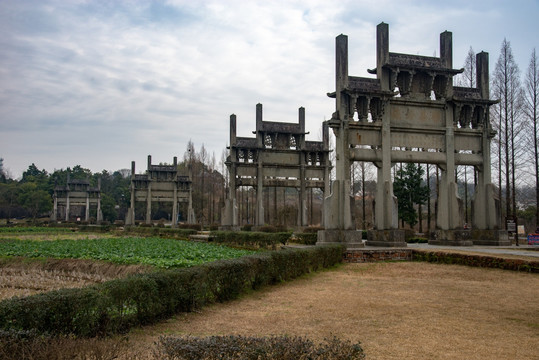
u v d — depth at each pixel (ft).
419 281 57.47
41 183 431.84
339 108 88.69
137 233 182.50
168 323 35.60
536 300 44.60
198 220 309.83
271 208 291.99
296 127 159.74
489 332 32.89
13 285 56.13
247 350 20.10
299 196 159.33
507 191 119.03
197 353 20.34
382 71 91.45
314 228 138.41
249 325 35.09
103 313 30.91
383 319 36.86
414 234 120.78
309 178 160.56
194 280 40.14
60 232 196.03
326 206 86.69
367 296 47.16
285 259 57.62
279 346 20.84
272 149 156.97
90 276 63.36
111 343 27.14
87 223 273.75
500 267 65.92
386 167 90.48
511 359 27.09
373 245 90.99
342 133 88.02
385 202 90.02
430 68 93.71
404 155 92.27
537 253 75.61
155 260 67.05
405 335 32.07
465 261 71.72
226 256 76.54
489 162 99.19
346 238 84.43
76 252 82.23
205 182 335.67
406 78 93.91
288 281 57.47
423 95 95.45
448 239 94.99
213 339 21.74
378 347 29.27
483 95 100.01
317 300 45.03
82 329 28.58
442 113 96.89
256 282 51.08
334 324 35.27
